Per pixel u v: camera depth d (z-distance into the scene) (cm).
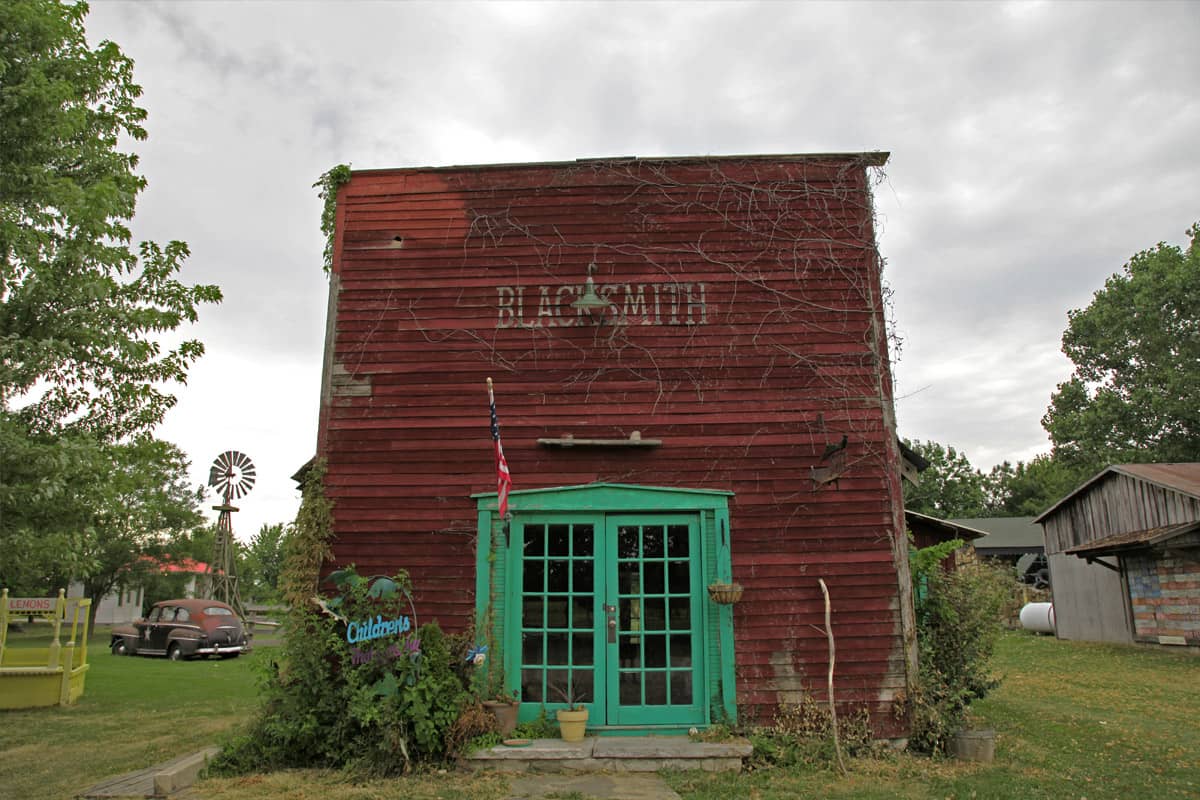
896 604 806
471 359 880
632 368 870
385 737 700
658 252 899
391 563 827
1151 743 843
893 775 693
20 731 977
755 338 876
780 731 756
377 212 926
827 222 906
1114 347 3747
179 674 1691
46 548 862
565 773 697
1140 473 1942
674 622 809
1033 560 3862
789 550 819
